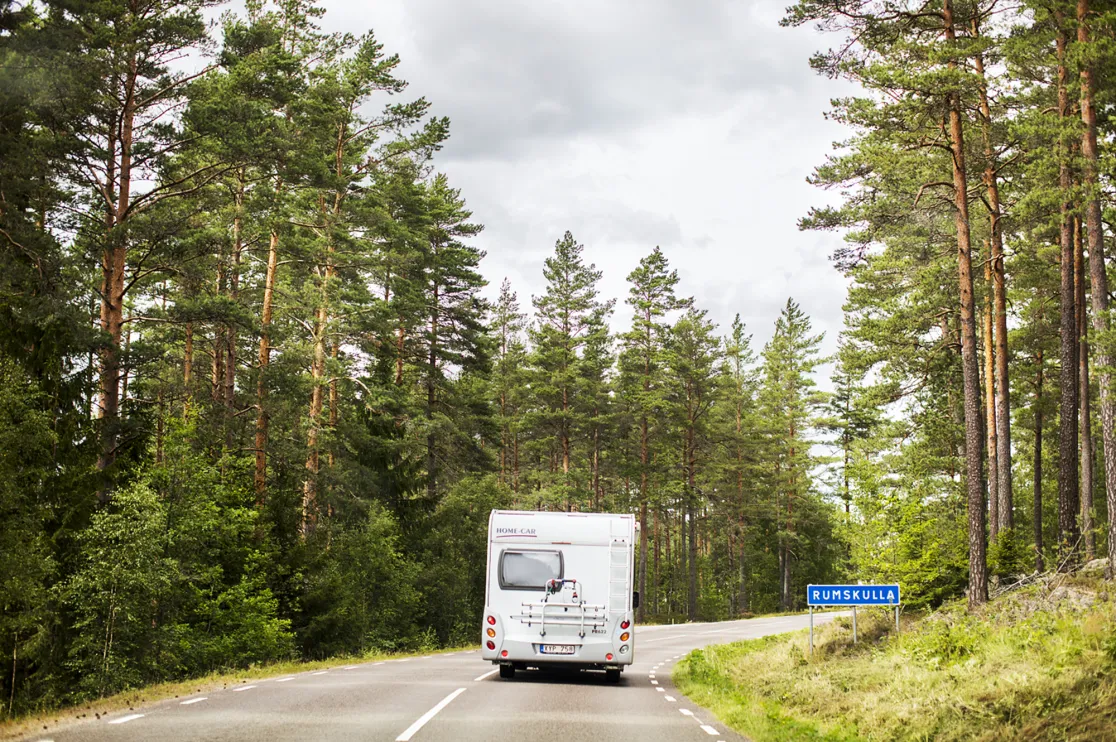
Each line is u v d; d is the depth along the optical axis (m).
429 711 14.24
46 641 21.38
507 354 75.50
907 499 28.81
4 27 24.41
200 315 27.12
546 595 21.09
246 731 11.52
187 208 27.41
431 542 47.41
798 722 13.78
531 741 11.37
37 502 23.05
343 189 30.30
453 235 52.75
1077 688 11.78
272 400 34.44
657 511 80.81
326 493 37.66
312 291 34.69
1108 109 23.50
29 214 24.88
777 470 81.81
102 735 11.05
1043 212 28.84
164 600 25.19
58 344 24.34
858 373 39.25
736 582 87.81
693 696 18.59
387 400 42.22
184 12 26.08
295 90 28.50
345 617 34.34
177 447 26.42
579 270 72.31
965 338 25.69
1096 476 46.62
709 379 75.44
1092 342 22.19
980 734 11.30
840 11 25.00
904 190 29.84
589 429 72.38
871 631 26.81
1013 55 25.25
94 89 24.28
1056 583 23.61
